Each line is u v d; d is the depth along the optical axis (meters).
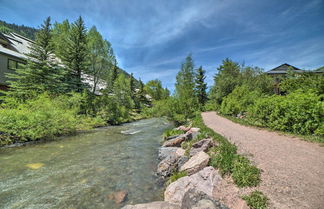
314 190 2.85
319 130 6.27
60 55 21.06
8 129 8.56
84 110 17.83
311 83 10.63
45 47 17.86
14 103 12.05
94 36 23.11
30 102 11.95
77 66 21.22
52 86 17.64
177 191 3.71
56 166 5.96
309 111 6.70
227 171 3.89
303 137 6.61
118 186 4.56
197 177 3.97
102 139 10.94
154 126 18.20
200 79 41.41
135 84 43.12
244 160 4.18
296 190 2.88
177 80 42.16
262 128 9.47
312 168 3.78
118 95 27.53
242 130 9.31
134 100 35.88
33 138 9.41
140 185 4.64
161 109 19.19
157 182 4.85
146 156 7.49
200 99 40.38
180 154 6.62
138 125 19.09
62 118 11.76
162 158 6.96
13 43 19.95
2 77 16.12
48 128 10.36
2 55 16.12
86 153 7.68
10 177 4.96
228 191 3.14
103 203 3.71
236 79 26.84
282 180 3.26
